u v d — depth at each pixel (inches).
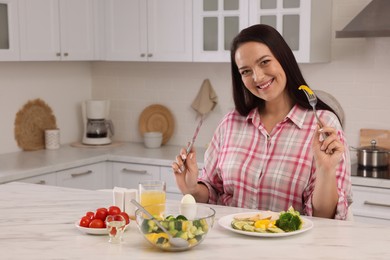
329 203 92.1
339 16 177.6
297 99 101.9
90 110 206.5
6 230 90.1
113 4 195.6
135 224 93.6
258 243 82.7
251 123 106.7
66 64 211.3
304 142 100.7
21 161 178.2
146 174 186.2
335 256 77.2
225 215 96.2
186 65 203.8
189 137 205.8
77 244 83.4
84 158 183.6
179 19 185.6
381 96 174.1
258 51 96.0
